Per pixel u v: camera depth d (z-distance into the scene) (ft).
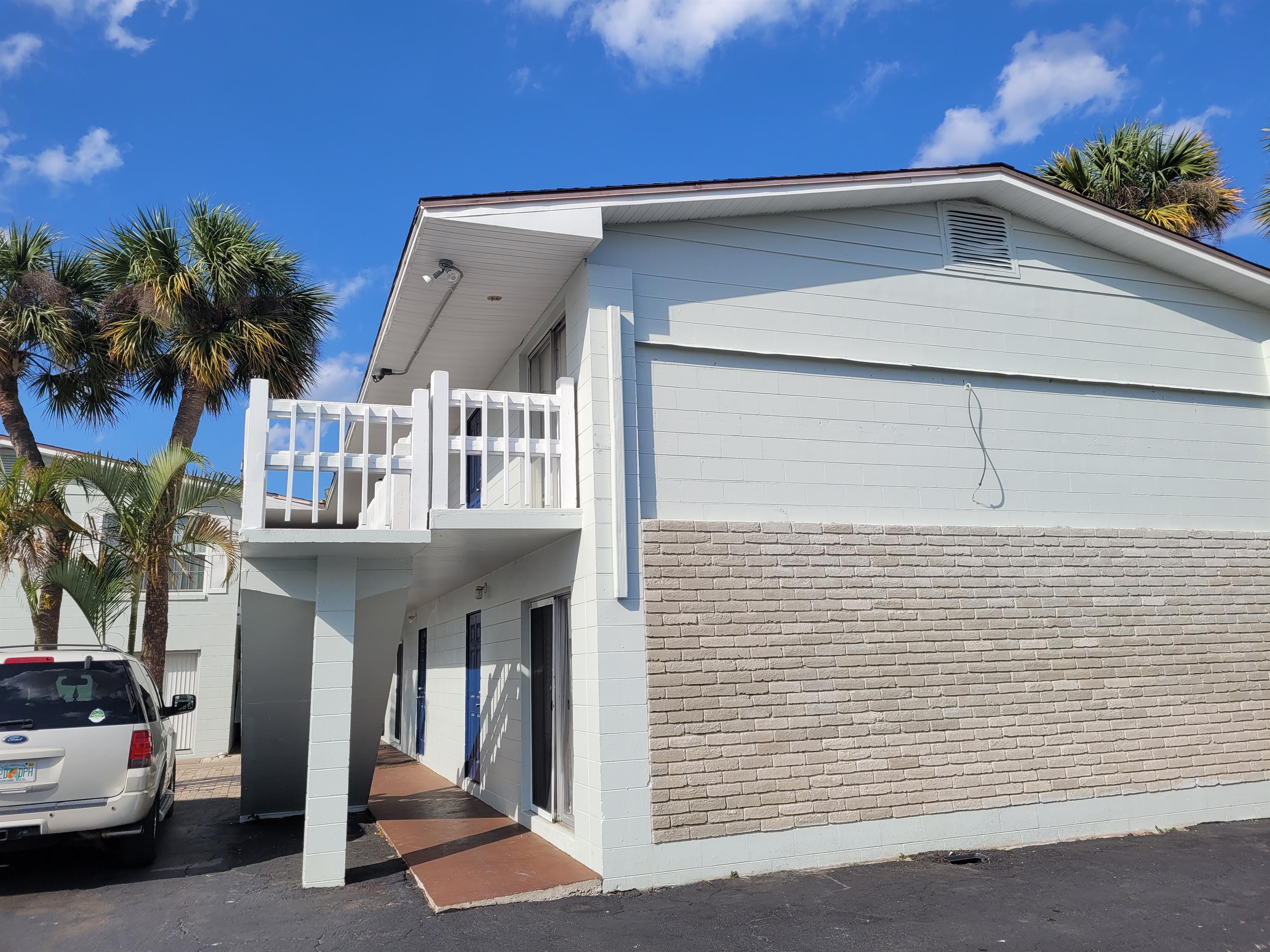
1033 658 28.37
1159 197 53.62
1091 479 30.96
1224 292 34.73
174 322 37.42
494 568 34.58
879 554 27.35
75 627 56.54
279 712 29.19
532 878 22.88
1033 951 18.13
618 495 24.77
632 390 25.93
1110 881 23.00
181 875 24.38
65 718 23.26
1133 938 18.89
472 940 18.71
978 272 31.17
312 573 25.49
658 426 26.20
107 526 49.37
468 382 39.27
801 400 27.91
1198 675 30.40
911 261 30.35
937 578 27.84
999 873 23.89
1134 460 31.78
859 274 29.50
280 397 40.75
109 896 22.30
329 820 23.48
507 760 32.63
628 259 26.94
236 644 60.70
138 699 24.67
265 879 23.94
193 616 58.95
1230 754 30.22
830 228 29.50
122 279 38.78
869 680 26.30
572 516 25.38
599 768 23.30
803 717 25.34
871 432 28.53
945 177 29.81
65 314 38.24
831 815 25.02
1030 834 27.07
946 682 27.14
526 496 26.07
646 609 24.58
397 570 25.94
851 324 29.04
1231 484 32.99
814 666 25.80
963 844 26.25
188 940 18.90
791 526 26.63
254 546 23.40
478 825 30.60
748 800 24.30
